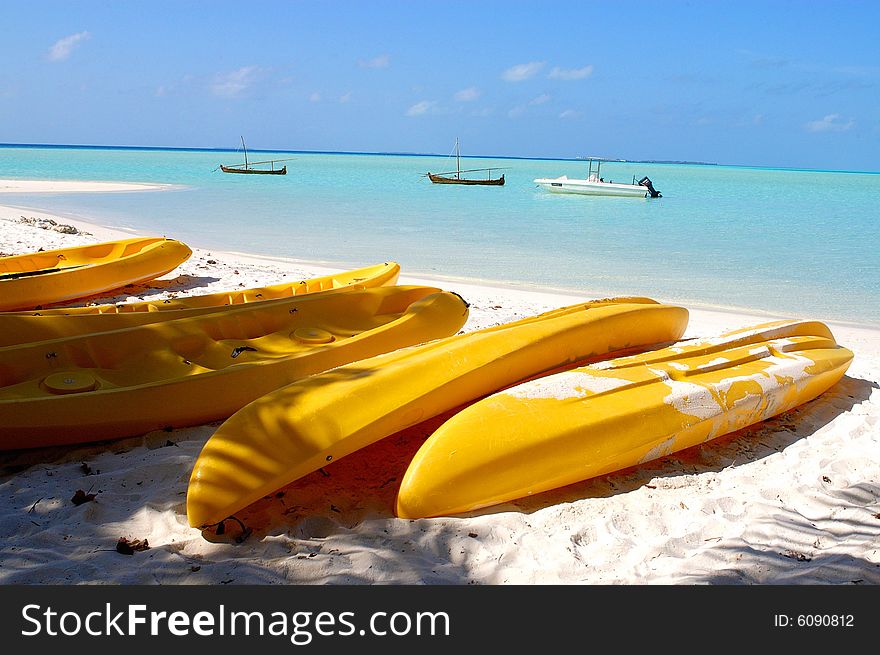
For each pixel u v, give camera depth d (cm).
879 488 324
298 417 294
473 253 1297
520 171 8519
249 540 268
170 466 321
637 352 447
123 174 4284
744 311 862
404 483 282
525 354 368
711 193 4200
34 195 2330
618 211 2489
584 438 309
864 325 802
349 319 502
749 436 380
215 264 988
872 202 3441
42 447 341
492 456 289
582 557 262
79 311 489
